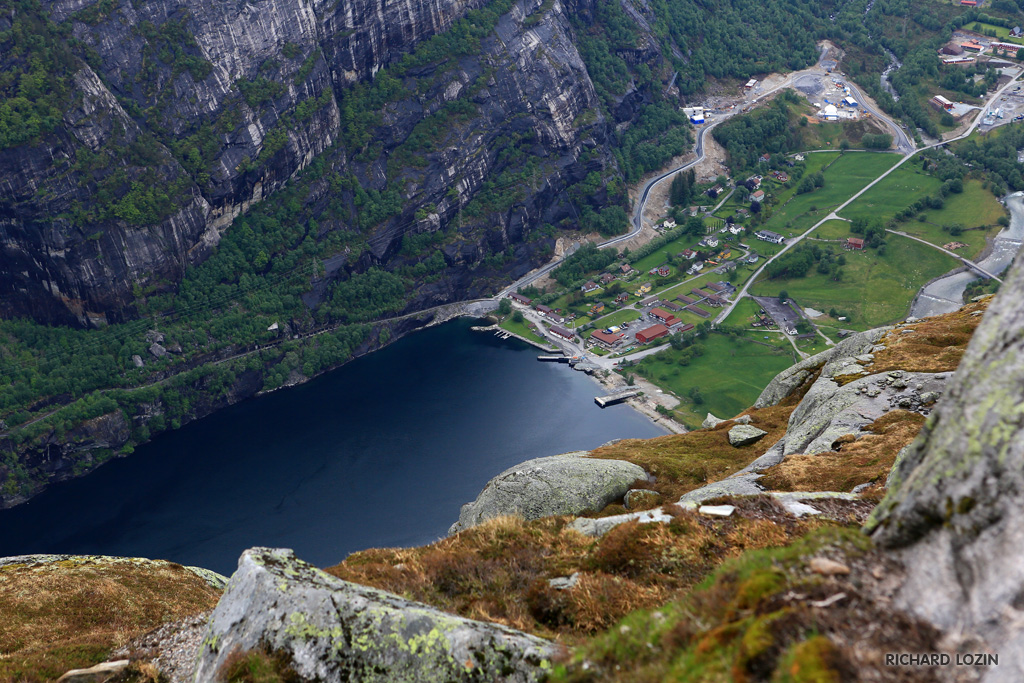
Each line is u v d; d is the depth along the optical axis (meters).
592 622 19.36
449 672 15.98
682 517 22.89
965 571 10.66
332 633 16.72
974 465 11.26
